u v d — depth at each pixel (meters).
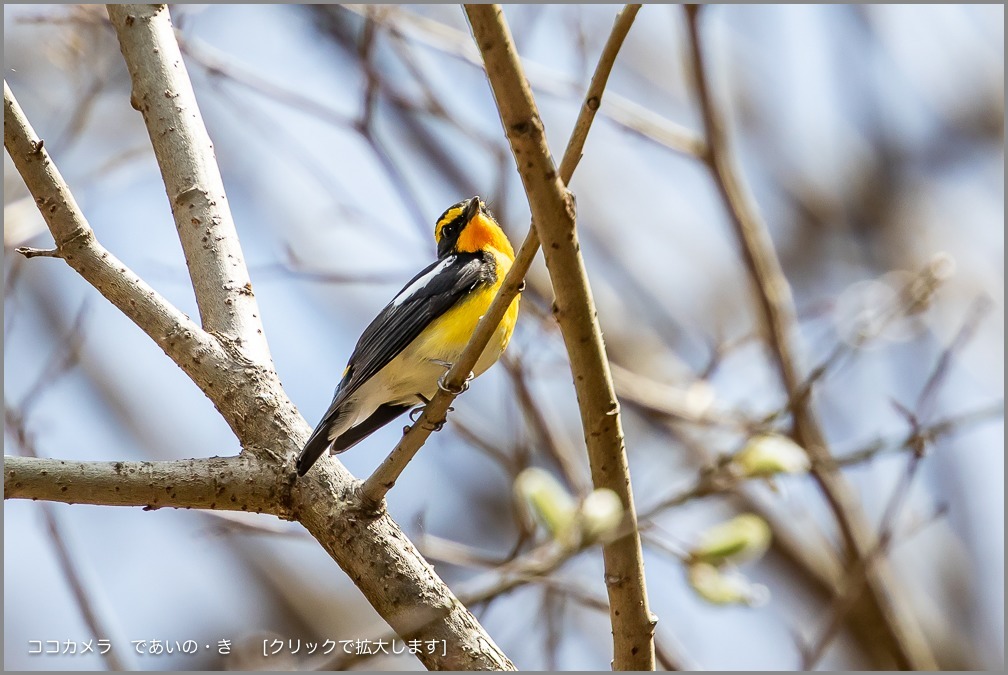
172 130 8.05
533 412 12.00
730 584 6.11
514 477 11.16
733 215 13.24
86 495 6.34
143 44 8.26
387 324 9.33
